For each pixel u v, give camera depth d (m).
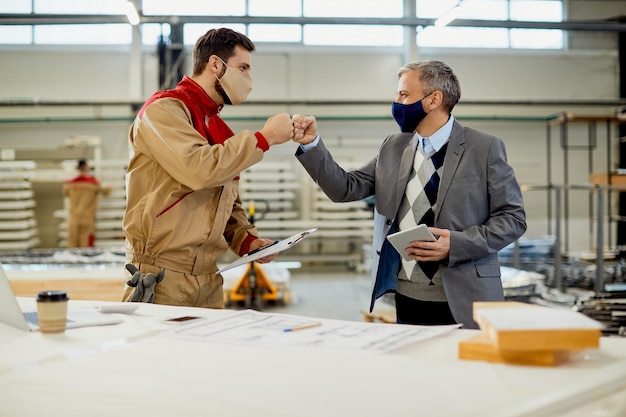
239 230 2.43
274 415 0.97
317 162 2.41
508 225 2.21
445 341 1.39
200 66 2.24
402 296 2.37
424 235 2.01
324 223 10.01
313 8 10.56
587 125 11.05
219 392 1.07
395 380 1.12
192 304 2.15
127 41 10.38
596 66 11.05
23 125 10.33
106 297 5.36
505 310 1.33
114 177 9.78
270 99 10.41
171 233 2.08
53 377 1.16
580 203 11.05
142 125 2.08
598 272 5.89
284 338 1.43
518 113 10.97
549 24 7.68
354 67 10.77
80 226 9.16
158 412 0.99
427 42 10.84
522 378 1.11
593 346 1.15
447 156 2.29
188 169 1.97
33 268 5.74
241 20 7.26
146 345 1.38
